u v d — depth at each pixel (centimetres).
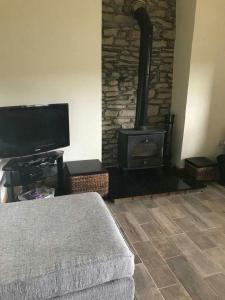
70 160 322
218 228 243
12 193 261
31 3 263
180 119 366
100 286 120
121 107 375
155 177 349
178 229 241
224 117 371
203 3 317
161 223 251
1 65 271
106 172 287
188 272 188
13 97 283
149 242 221
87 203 163
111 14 338
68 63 290
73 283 112
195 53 333
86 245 124
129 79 367
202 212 272
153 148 352
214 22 327
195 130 364
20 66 277
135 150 345
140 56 327
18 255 116
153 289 173
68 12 275
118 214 267
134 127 362
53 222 142
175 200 298
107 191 294
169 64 376
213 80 350
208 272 189
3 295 103
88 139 321
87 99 307
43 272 108
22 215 148
